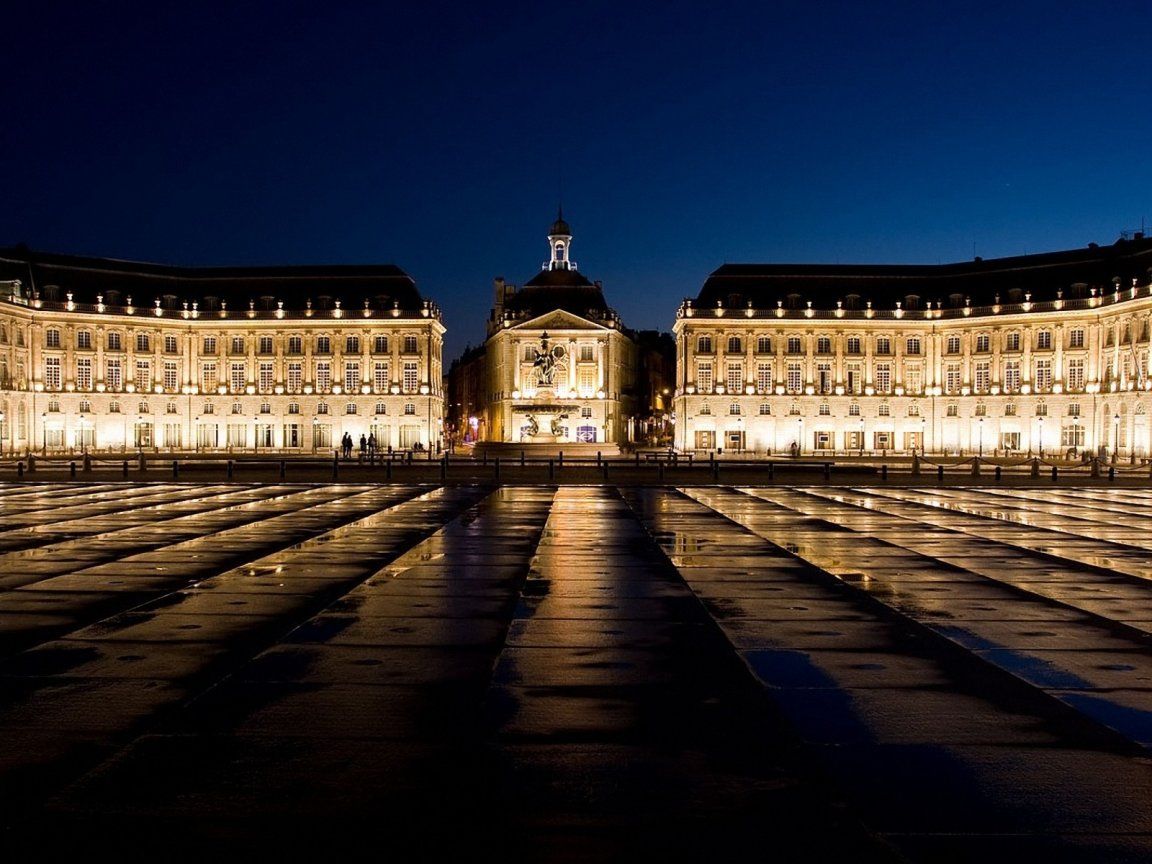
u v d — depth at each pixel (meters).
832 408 122.56
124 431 118.50
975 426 118.75
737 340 123.06
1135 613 16.41
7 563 21.77
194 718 10.64
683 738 10.06
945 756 9.57
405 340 123.06
